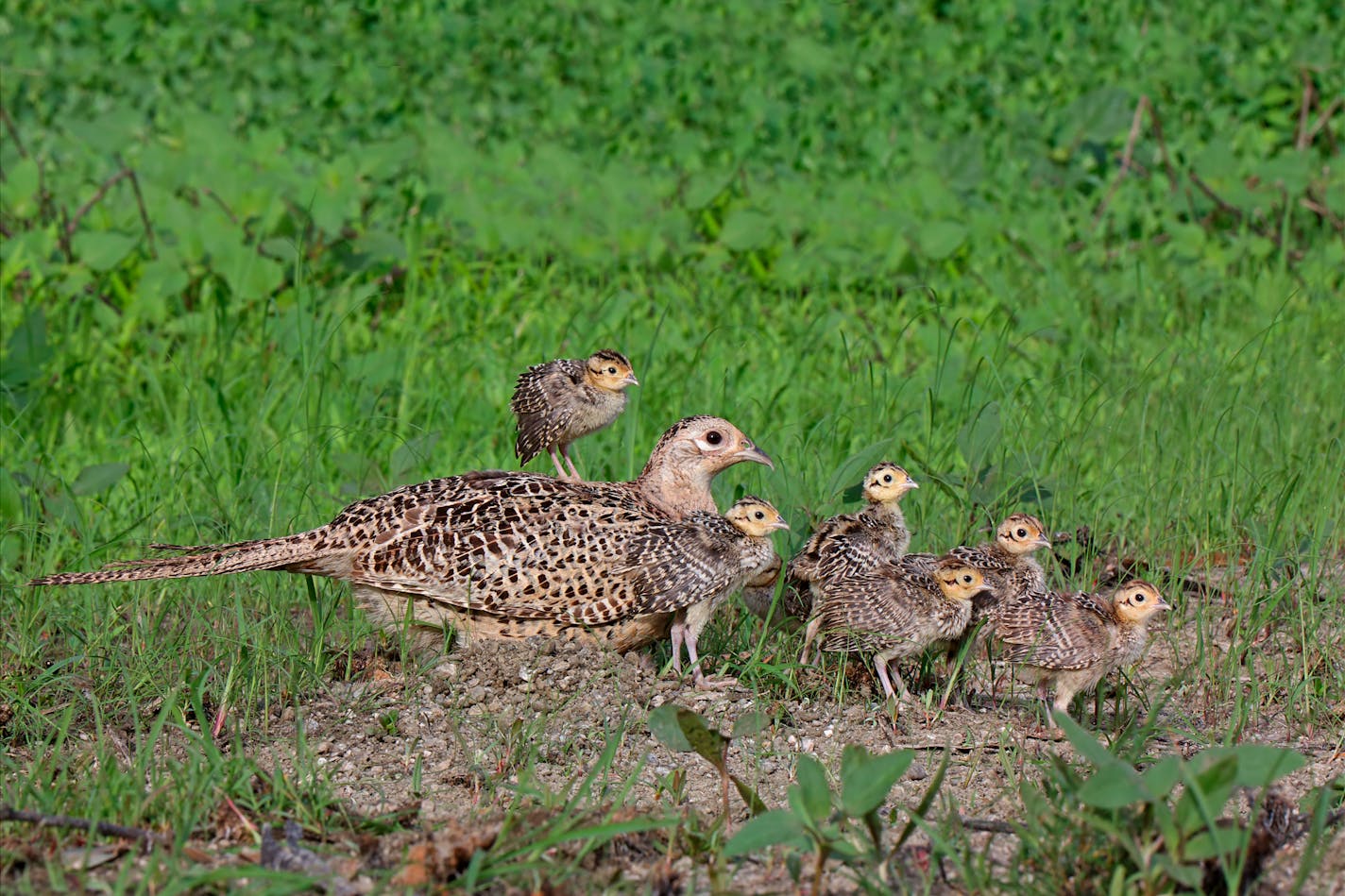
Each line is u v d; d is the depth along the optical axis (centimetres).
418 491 962
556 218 1950
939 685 962
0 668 941
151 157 1881
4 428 1268
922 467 1167
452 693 904
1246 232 2025
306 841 706
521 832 693
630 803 760
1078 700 937
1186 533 1179
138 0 2808
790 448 1282
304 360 1373
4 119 2216
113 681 920
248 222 1727
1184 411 1338
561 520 945
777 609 1009
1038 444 1272
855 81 2650
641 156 2402
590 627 948
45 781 754
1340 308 1778
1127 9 2867
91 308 1616
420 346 1588
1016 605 912
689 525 938
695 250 1873
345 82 2573
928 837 720
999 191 2161
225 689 872
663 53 2786
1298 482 1188
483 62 2714
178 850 657
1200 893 605
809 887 670
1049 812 662
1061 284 1772
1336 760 833
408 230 1864
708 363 1561
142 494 1215
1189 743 873
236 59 2625
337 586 1030
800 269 1852
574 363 1199
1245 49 2736
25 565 1090
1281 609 1054
